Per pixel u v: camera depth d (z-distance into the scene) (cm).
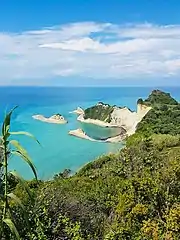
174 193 996
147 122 8450
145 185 993
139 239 862
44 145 8762
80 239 770
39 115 14562
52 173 5938
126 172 2411
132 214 934
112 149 8538
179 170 1016
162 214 953
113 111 12075
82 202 1090
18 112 15638
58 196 943
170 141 4234
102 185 1834
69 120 13638
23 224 555
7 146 388
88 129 11412
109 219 1044
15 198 394
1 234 409
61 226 816
